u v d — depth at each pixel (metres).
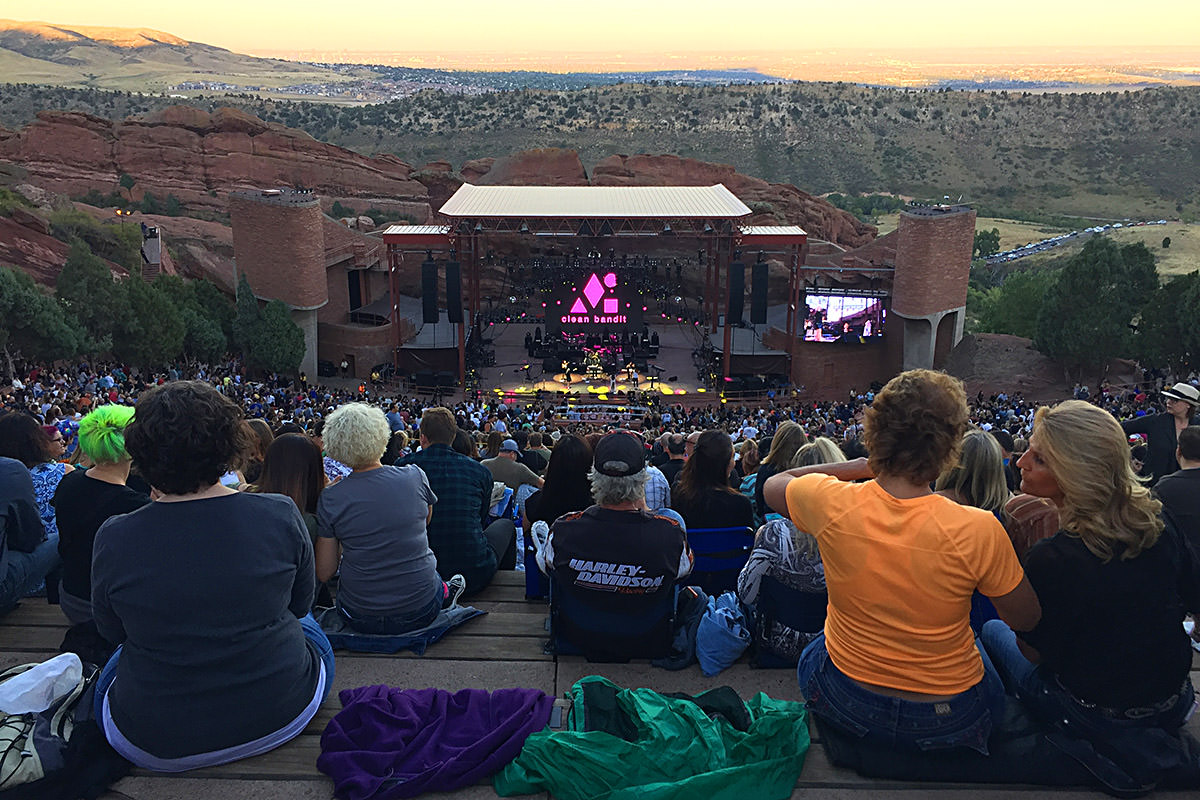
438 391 56.66
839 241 100.69
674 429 40.22
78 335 47.56
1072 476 4.04
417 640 5.99
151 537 4.12
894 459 4.05
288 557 4.39
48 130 117.19
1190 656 4.28
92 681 4.81
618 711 4.88
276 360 56.81
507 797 4.37
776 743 4.59
